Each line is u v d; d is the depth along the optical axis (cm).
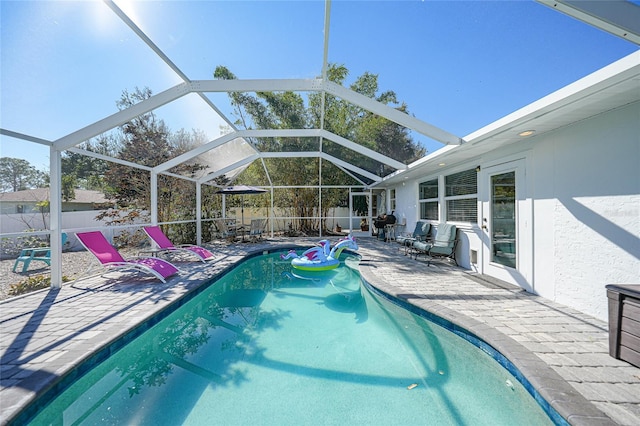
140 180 923
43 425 226
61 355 266
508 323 330
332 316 465
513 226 489
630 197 304
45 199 706
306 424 224
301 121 736
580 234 363
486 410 238
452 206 713
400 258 775
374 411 238
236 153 932
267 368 308
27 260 648
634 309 240
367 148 779
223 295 580
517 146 470
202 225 1166
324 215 1469
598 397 200
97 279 565
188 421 230
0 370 242
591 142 345
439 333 375
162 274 547
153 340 381
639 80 240
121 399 260
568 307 381
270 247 1007
